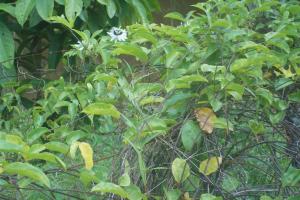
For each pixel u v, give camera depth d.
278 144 3.06
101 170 2.61
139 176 2.50
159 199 2.58
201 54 2.82
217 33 2.81
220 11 3.18
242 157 2.95
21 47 4.22
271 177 3.00
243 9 3.20
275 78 3.10
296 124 3.08
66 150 2.31
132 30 3.17
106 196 2.45
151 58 2.90
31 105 4.04
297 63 3.11
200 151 2.75
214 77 2.56
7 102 3.73
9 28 3.94
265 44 3.02
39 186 2.52
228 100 2.82
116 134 2.88
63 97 3.18
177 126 2.63
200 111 2.58
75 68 3.79
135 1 3.79
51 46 4.05
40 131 2.65
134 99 2.54
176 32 2.86
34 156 2.10
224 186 2.96
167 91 2.50
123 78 2.66
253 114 2.92
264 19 3.44
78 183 2.76
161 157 2.66
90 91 3.00
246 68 2.64
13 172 1.97
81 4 3.32
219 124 2.59
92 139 3.06
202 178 2.71
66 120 3.30
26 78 4.12
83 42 3.15
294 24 3.03
